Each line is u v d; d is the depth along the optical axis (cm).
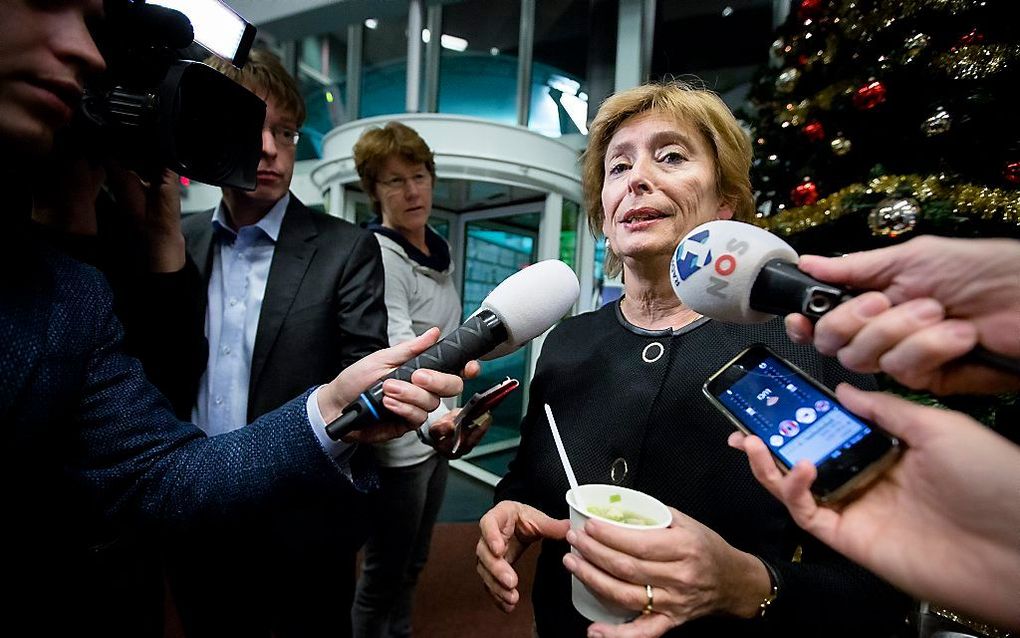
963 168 137
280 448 62
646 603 52
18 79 41
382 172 164
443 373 62
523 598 218
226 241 121
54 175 72
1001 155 130
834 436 46
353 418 59
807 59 167
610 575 53
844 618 61
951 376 36
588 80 415
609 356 86
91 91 63
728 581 54
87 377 60
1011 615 35
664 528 53
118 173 86
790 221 153
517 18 431
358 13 428
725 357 74
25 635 57
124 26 61
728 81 370
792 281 45
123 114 63
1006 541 35
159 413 66
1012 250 32
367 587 152
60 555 62
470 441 88
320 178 368
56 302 55
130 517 63
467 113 467
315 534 97
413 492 148
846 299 40
